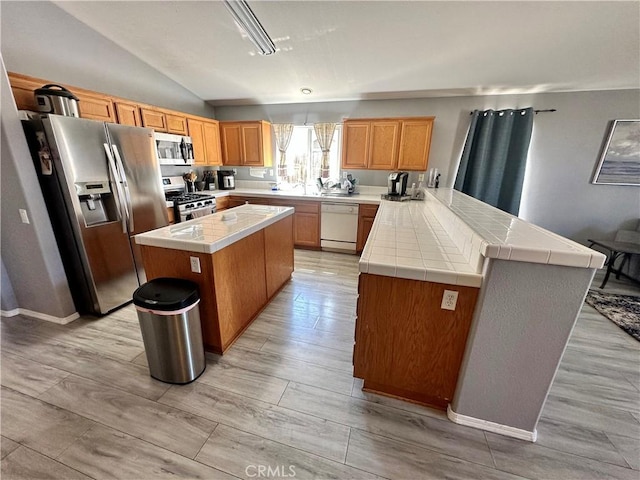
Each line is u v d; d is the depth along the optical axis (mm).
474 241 1293
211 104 4527
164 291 1600
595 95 3234
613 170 3373
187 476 1156
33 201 2004
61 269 2201
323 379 1693
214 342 1877
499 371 1282
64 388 1588
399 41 2539
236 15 2049
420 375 1465
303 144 4547
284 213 2713
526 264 1107
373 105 3990
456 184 3842
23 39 2273
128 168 2473
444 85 3361
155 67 3430
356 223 3891
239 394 1571
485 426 1387
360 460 1231
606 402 1560
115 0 2344
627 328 2279
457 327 1325
